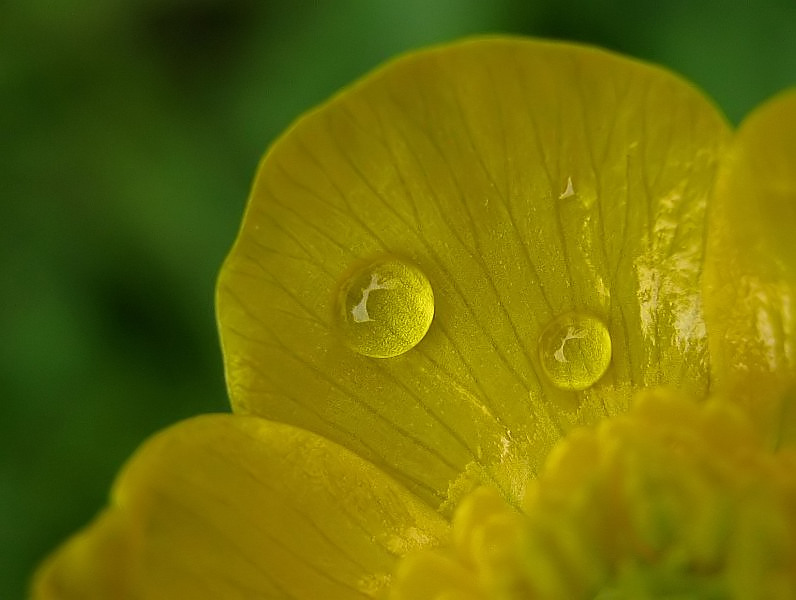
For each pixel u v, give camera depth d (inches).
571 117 2.6
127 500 2.4
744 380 2.5
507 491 2.6
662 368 2.6
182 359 3.6
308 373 2.6
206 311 3.6
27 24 3.7
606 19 3.5
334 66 3.6
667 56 3.5
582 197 2.6
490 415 2.6
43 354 3.6
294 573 2.5
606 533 2.4
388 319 2.6
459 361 2.6
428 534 2.6
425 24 3.5
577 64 2.5
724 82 3.4
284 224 2.6
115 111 3.7
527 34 3.5
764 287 2.5
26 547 3.5
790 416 2.5
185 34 3.8
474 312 2.6
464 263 2.6
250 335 2.6
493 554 2.4
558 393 2.6
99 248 3.7
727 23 3.5
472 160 2.6
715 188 2.5
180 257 3.7
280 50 3.7
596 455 2.5
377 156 2.6
